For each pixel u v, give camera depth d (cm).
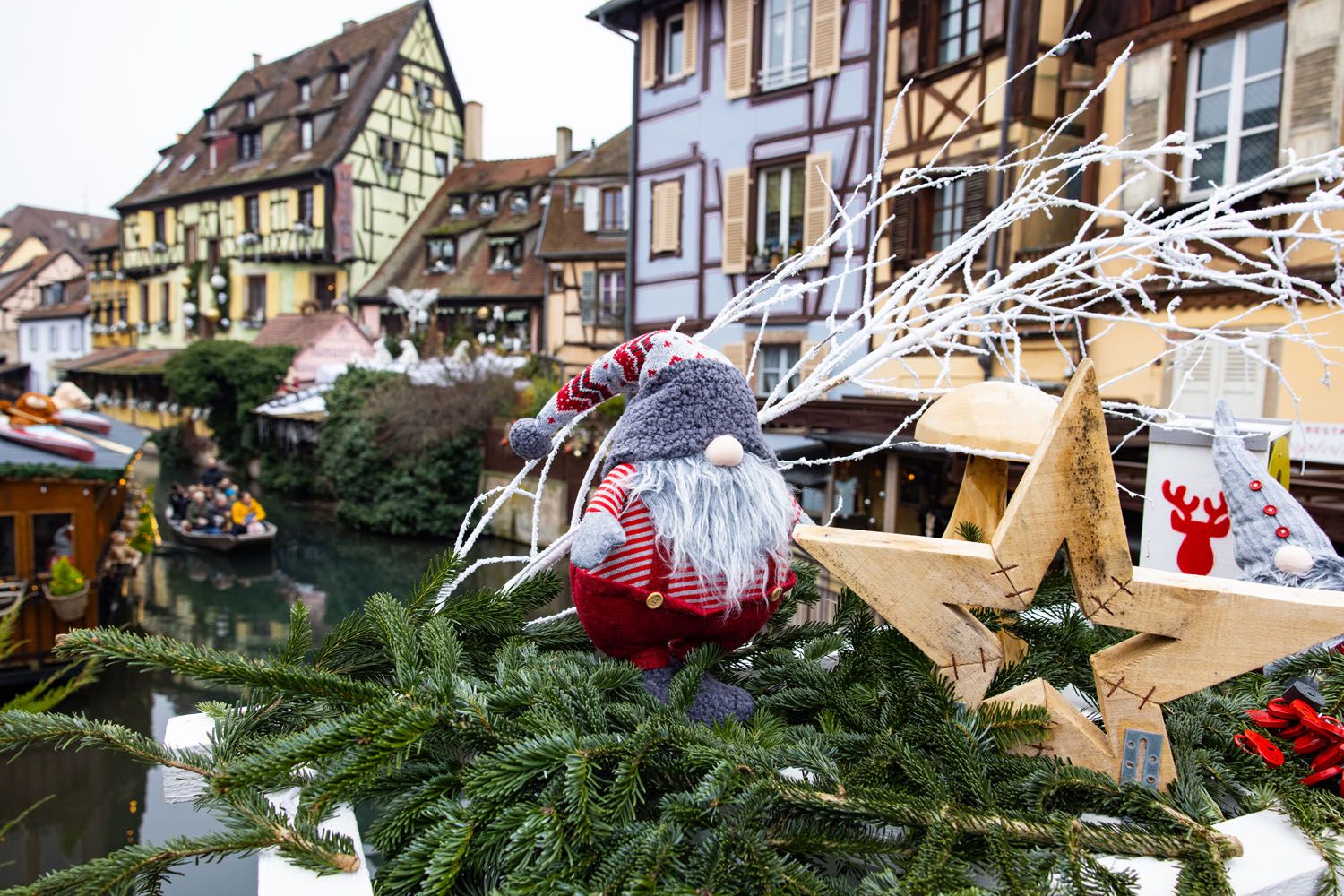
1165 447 207
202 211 2750
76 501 848
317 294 2541
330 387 1928
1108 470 125
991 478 175
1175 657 124
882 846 107
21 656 804
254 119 2686
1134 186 732
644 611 136
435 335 1917
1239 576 196
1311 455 577
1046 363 811
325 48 2691
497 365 1555
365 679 159
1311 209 134
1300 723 129
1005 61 837
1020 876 98
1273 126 642
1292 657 149
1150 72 720
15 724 111
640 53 1300
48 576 831
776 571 143
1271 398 639
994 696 139
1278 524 156
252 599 1131
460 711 118
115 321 3175
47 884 96
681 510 132
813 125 1071
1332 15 600
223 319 2655
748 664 177
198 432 2478
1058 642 168
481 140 2698
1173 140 149
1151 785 125
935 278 175
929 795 116
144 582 1197
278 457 2006
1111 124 763
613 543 129
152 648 121
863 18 1009
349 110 2461
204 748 133
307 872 105
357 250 2462
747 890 97
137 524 1075
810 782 117
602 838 104
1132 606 125
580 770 106
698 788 106
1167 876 104
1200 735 141
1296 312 157
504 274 2202
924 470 908
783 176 1125
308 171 2394
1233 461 165
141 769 680
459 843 101
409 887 105
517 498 1366
